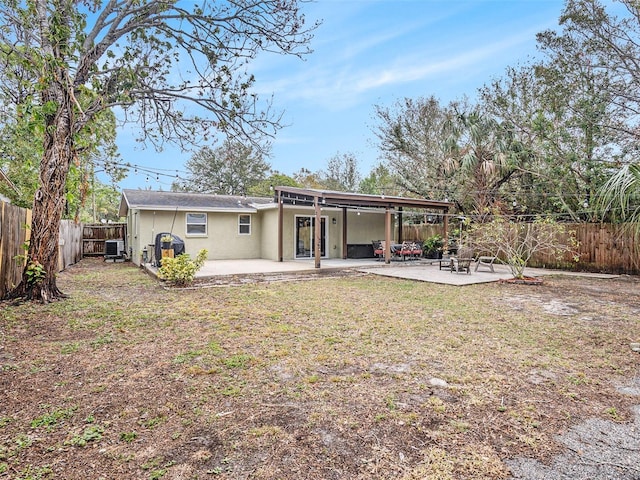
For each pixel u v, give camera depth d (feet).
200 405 9.43
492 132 52.47
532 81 49.55
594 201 39.70
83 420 8.64
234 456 7.32
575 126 43.57
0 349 13.62
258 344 14.48
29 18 18.20
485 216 45.57
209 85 23.66
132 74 21.59
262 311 20.25
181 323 17.61
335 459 7.25
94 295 24.70
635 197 18.03
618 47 40.11
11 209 22.20
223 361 12.58
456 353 13.58
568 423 8.69
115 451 7.44
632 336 15.88
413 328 16.96
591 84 42.80
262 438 7.95
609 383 11.05
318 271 39.01
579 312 20.52
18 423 8.46
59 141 21.93
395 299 23.98
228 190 97.45
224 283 30.78
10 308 19.80
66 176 22.90
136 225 48.16
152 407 9.30
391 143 65.77
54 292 22.66
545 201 49.21
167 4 21.44
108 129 33.73
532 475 6.79
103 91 21.56
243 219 53.88
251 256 54.60
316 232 39.96
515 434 8.19
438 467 7.01
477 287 29.22
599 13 40.06
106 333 15.85
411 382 10.96
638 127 40.78
